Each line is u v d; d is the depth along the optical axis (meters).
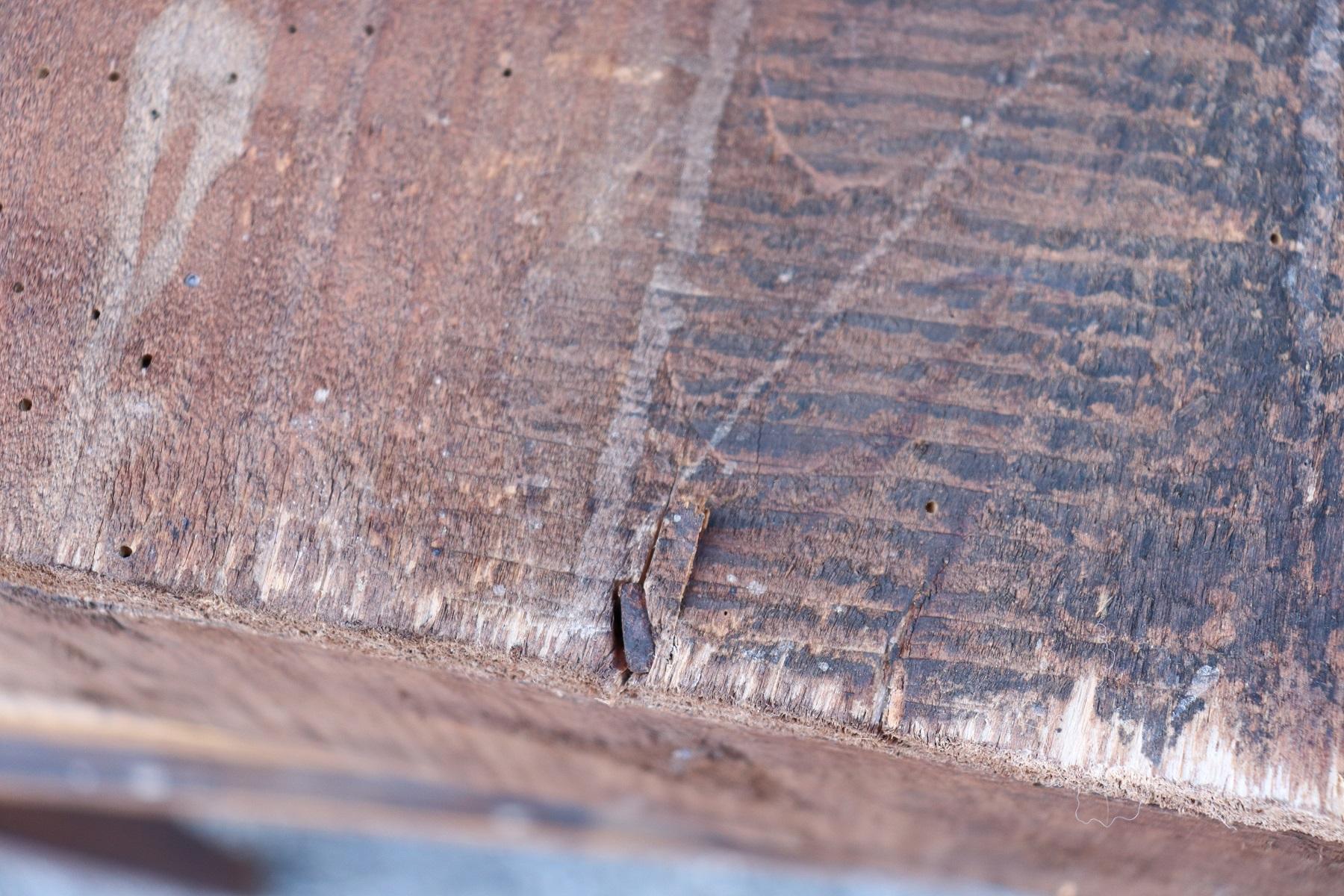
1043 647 0.58
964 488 0.59
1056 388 0.59
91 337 0.59
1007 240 0.59
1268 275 0.59
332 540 0.59
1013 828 0.63
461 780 0.72
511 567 0.59
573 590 0.59
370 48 0.60
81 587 0.59
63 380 0.59
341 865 1.10
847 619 0.58
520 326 0.59
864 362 0.59
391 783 0.77
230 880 1.09
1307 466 0.58
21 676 0.65
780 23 0.60
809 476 0.59
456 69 0.60
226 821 1.05
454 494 0.59
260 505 0.59
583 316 0.59
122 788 0.80
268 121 0.60
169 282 0.59
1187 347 0.59
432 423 0.59
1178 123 0.60
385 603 0.59
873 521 0.59
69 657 0.64
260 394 0.59
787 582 0.58
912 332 0.59
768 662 0.58
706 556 0.59
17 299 0.59
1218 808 0.58
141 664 0.63
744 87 0.60
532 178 0.59
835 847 0.72
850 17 0.60
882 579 0.58
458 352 0.59
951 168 0.59
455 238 0.59
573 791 0.70
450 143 0.60
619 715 0.61
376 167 0.60
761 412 0.59
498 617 0.59
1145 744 0.58
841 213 0.59
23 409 0.59
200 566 0.59
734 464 0.59
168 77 0.60
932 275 0.59
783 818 0.68
